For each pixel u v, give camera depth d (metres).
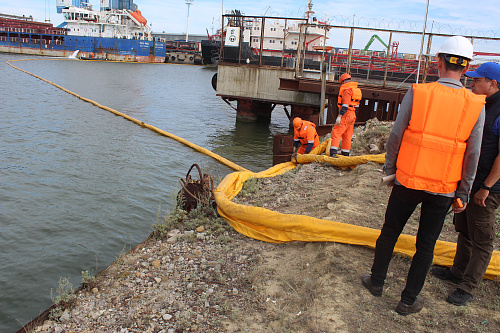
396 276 3.60
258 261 4.21
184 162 11.31
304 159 8.45
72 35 79.06
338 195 5.73
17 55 72.88
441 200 2.75
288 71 18.12
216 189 5.79
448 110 2.62
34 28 78.62
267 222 4.64
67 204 7.56
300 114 18.80
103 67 58.59
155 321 3.32
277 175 7.48
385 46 17.38
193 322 3.26
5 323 4.11
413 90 2.75
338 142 8.26
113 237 6.27
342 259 3.87
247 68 18.62
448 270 3.60
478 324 2.96
